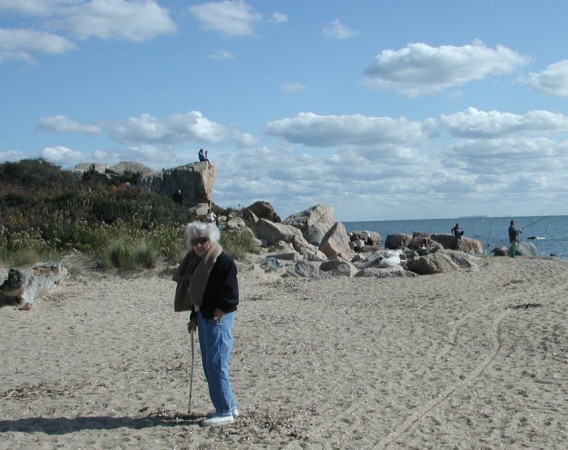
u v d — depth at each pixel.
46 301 14.91
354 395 7.84
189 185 36.09
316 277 20.81
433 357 9.89
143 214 26.61
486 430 6.68
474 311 13.88
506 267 23.41
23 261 18.92
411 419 6.98
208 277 6.47
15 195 28.44
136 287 17.27
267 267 22.02
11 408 7.15
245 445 6.07
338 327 12.30
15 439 6.09
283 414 7.02
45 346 10.68
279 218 36.69
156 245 20.98
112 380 8.46
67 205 26.81
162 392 7.88
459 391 8.08
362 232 43.28
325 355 9.99
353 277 20.98
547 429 6.71
